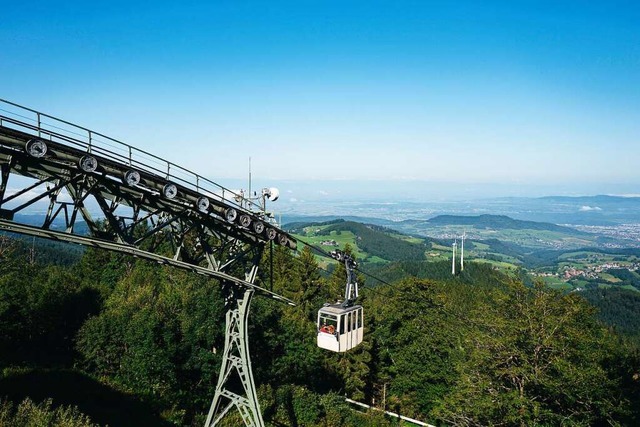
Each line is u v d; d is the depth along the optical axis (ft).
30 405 63.72
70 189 54.70
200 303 124.36
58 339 138.00
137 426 99.14
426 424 143.74
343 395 158.81
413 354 155.94
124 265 200.75
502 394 91.86
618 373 100.42
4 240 167.12
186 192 63.05
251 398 73.00
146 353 116.16
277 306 156.35
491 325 102.12
